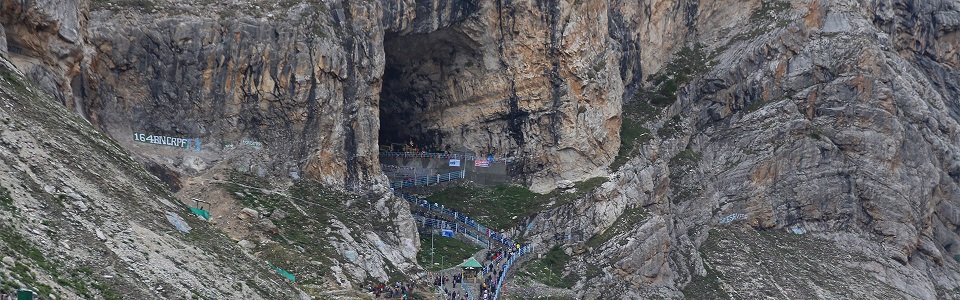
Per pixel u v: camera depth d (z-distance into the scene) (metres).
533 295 83.19
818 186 111.69
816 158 112.38
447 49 94.25
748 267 101.94
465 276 79.88
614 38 108.38
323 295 65.56
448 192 94.94
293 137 79.19
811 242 109.75
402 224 81.19
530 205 93.62
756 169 110.00
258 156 77.81
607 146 98.75
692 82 112.88
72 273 46.22
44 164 52.22
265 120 78.56
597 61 98.62
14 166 50.25
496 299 78.00
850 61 115.62
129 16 74.44
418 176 95.44
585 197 94.38
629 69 110.00
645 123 107.56
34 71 63.88
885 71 117.19
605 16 100.50
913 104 119.12
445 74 95.88
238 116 77.81
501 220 91.94
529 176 96.31
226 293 53.38
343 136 81.44
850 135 114.00
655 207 100.94
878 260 109.44
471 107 96.50
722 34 117.81
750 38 115.94
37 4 64.62
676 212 104.06
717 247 103.88
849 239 111.25
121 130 73.44
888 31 128.88
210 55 76.88
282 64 78.69
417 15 88.00
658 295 92.00
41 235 47.22
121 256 49.75
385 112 98.88
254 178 76.69
